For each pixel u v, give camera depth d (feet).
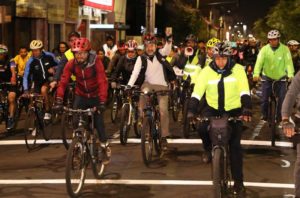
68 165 22.33
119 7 113.70
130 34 142.92
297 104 19.49
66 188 23.54
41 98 34.60
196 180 26.37
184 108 37.50
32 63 34.76
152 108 29.63
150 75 31.01
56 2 78.23
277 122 35.22
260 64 34.58
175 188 24.97
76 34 32.48
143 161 29.01
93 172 25.85
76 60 25.13
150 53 31.22
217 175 19.56
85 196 23.59
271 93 34.81
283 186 25.43
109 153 26.50
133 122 36.63
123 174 27.45
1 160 30.73
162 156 31.45
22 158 31.24
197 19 177.99
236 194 21.85
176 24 167.02
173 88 42.47
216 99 21.44
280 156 31.91
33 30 71.51
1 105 39.68
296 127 19.36
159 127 30.81
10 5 59.93
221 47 20.94
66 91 39.32
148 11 88.89
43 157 31.53
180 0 190.80
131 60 39.96
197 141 36.11
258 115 49.90
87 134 24.52
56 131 39.34
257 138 37.60
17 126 42.09
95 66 25.16
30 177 26.96
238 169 21.65
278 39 34.19
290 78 34.14
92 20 96.27
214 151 19.94
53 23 77.46
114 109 44.04
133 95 33.27
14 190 24.61
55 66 35.73
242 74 21.26
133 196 23.67
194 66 42.04
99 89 24.95
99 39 99.55
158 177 26.91
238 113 21.63
